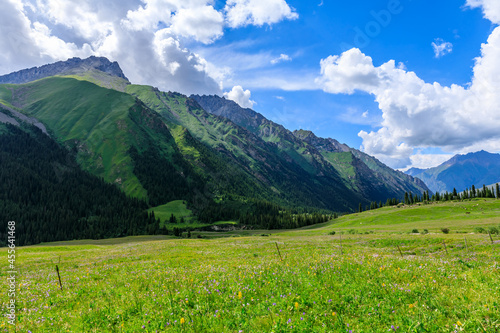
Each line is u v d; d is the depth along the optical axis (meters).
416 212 135.50
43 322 9.66
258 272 14.24
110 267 24.88
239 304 9.23
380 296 9.11
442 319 7.11
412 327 6.68
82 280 18.19
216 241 71.38
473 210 126.25
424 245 34.19
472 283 9.59
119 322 9.01
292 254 26.25
